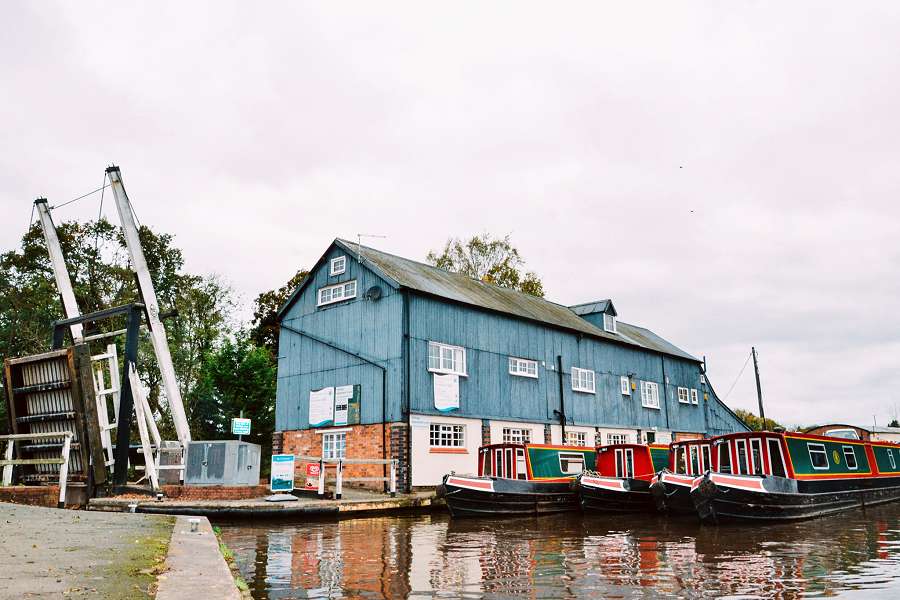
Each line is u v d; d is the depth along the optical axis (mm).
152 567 6375
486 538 14945
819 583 10016
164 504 16922
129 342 19375
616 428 33219
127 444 18781
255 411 33375
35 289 37688
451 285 28422
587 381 32188
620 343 34812
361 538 14492
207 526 10695
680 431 38562
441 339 24984
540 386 29141
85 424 18156
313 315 27344
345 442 24641
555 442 29234
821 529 16750
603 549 13391
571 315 35406
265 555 12047
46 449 18953
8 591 5016
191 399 35812
